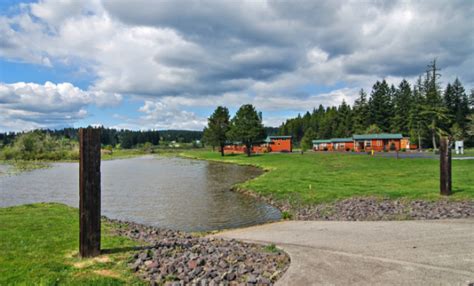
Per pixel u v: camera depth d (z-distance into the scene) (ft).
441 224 31.58
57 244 27.71
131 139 602.85
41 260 23.22
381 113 290.15
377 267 20.24
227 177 113.19
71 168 180.24
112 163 224.94
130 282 19.17
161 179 111.14
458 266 19.74
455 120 252.62
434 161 110.52
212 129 244.42
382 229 31.37
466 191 50.57
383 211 42.98
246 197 69.92
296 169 113.50
